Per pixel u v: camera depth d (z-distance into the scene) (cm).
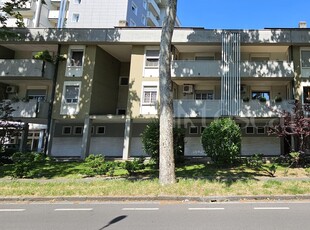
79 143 2664
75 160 2178
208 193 927
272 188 990
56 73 2475
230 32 2358
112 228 616
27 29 2492
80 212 774
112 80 2741
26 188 1069
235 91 2258
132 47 2469
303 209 770
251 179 1194
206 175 1360
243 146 2477
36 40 2478
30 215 748
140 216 718
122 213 754
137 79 2411
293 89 2278
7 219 710
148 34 2408
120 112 2791
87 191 997
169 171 1094
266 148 2450
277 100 2191
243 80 2380
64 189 1041
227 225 625
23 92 2695
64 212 777
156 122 1805
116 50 2606
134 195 934
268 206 810
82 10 4406
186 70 2338
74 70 2458
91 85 2405
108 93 2662
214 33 2373
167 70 1172
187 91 2483
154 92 2377
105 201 923
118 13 4328
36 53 2627
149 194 934
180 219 681
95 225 644
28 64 2422
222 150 1650
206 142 1714
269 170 1448
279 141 2447
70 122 2623
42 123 2759
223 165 1681
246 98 2239
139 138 2592
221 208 792
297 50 2344
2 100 2348
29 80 2553
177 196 909
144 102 2370
